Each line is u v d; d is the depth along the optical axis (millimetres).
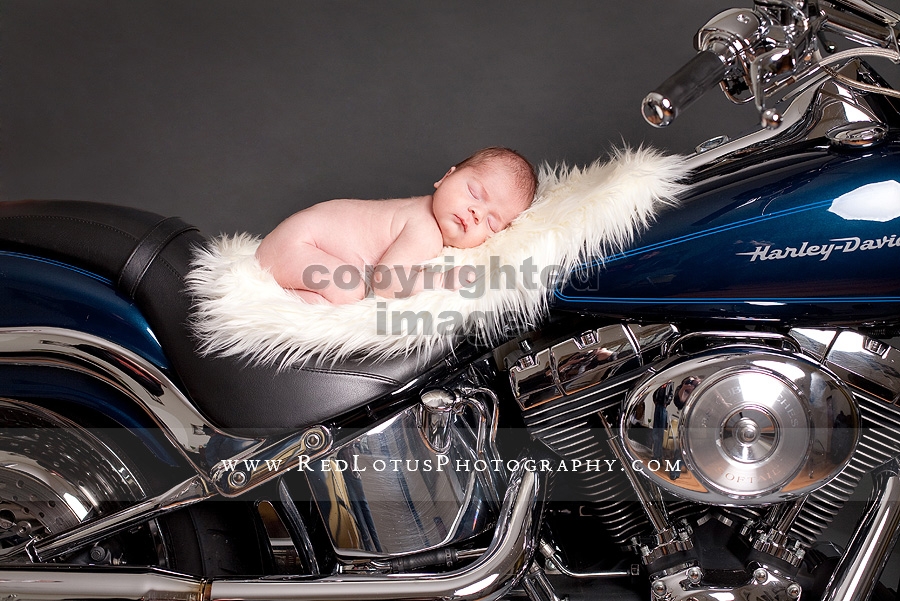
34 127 2592
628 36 2564
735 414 892
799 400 887
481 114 2395
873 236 875
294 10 2850
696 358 895
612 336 923
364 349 937
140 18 2891
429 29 2707
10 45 2824
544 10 2717
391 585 936
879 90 899
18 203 1060
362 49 2686
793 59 848
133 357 973
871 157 893
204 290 972
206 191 2359
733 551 1008
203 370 950
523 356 937
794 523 989
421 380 950
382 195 2277
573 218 925
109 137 2535
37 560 1005
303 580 953
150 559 1095
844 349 924
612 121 2311
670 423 896
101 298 987
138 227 1018
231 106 2578
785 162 917
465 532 982
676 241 902
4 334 984
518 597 1118
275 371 937
